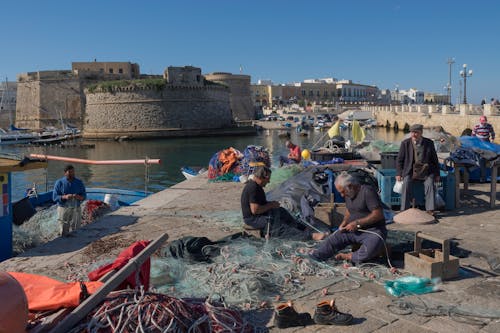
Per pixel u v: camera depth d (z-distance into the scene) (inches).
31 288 174.1
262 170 295.0
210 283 227.0
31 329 152.8
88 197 707.4
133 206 449.7
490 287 218.5
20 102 3705.7
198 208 430.0
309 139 2645.2
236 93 4490.7
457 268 229.5
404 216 341.7
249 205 294.2
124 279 180.2
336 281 229.9
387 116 3090.6
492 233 305.9
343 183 253.0
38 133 2933.1
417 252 243.6
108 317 153.2
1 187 343.0
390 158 465.4
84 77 3582.7
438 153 505.7
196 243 274.4
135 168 1647.4
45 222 470.3
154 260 252.2
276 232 292.2
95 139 2989.7
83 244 323.9
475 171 472.4
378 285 224.7
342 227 253.0
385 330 179.6
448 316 189.8
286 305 186.7
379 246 245.9
